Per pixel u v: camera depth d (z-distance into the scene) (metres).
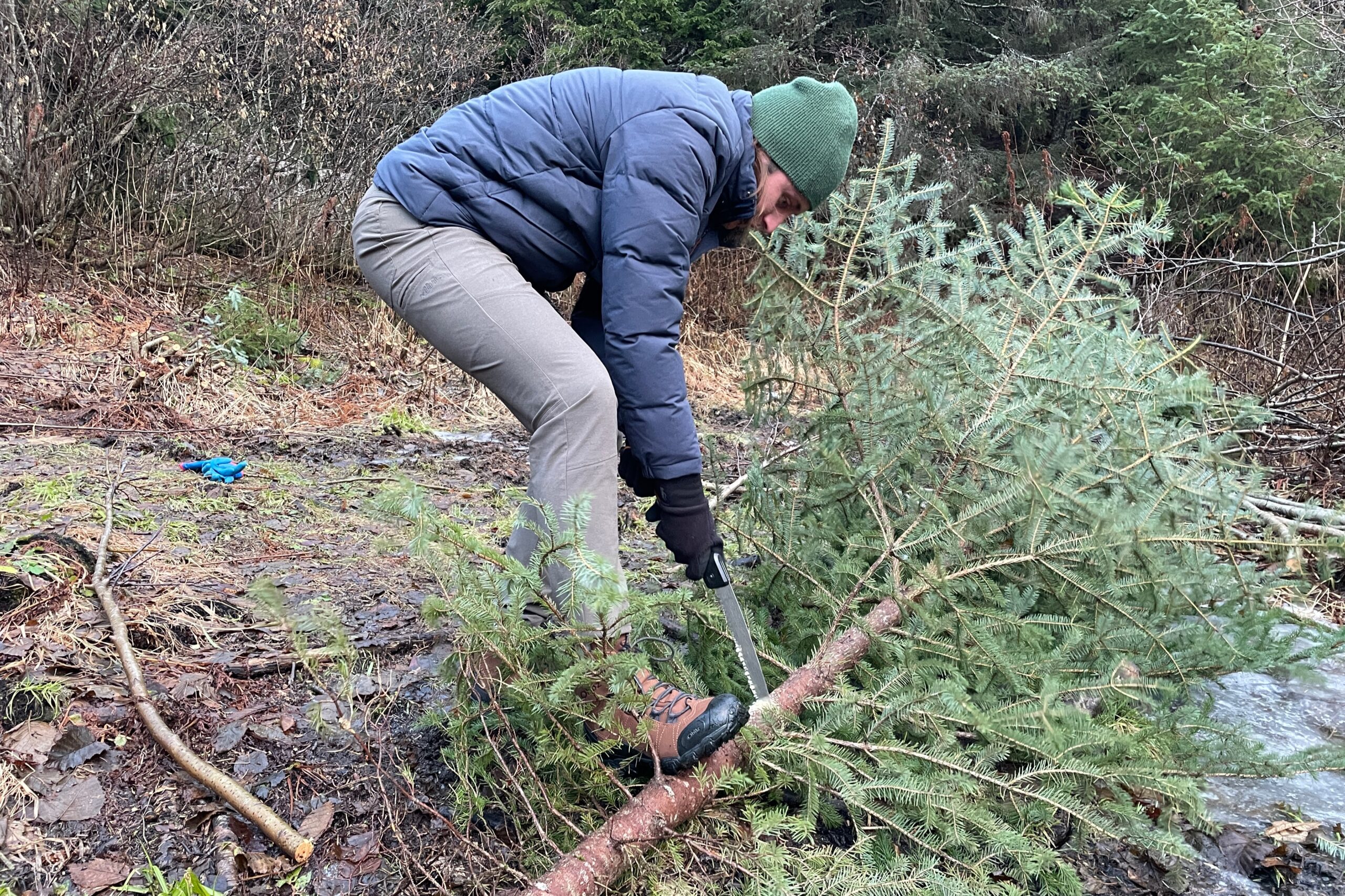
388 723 1.96
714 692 2.11
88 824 1.57
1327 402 4.52
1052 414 2.24
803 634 2.13
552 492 1.70
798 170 1.87
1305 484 4.12
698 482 1.75
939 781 1.67
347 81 8.52
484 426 5.56
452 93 10.12
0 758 1.65
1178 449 2.13
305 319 6.65
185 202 7.46
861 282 2.23
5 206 6.21
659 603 1.53
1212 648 2.02
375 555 2.94
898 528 2.16
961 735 1.88
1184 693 2.14
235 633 2.25
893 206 2.24
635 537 3.54
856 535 2.09
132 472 3.47
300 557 2.85
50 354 5.04
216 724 1.87
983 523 1.99
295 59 8.42
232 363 5.57
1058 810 1.92
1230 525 2.24
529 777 1.70
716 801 1.70
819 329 2.29
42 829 1.54
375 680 2.12
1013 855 1.68
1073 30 14.19
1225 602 2.11
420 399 5.82
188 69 7.40
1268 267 6.13
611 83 1.76
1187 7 11.57
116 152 7.02
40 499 2.90
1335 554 2.05
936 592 1.98
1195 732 2.01
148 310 6.13
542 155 1.75
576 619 1.60
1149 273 5.80
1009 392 2.21
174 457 3.91
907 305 2.25
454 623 2.43
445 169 1.77
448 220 1.78
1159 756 1.89
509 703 1.81
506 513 3.59
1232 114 10.28
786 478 2.40
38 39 6.55
